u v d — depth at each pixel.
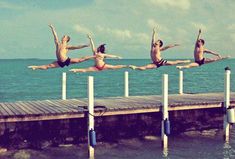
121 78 88.19
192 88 55.06
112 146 19.22
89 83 17.33
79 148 18.66
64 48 14.12
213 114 22.64
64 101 21.70
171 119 21.55
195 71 126.56
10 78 86.75
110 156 17.58
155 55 15.85
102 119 19.53
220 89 53.22
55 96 47.53
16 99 44.38
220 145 19.84
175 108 20.02
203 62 16.77
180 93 26.53
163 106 19.25
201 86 58.88
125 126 20.14
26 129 18.16
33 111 17.53
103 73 118.50
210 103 21.00
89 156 17.33
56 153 17.86
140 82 72.25
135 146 19.28
